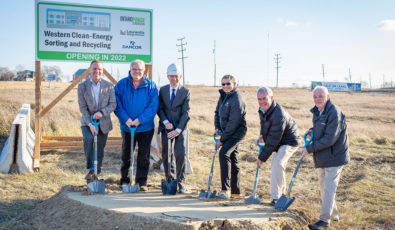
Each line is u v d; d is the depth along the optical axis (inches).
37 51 363.3
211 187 304.7
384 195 286.2
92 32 373.4
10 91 1414.9
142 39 385.4
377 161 418.0
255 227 181.0
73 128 541.0
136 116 259.4
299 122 866.8
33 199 257.9
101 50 376.2
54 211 213.0
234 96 247.3
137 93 259.4
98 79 253.9
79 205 207.9
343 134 207.6
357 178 343.3
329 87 3051.2
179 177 258.4
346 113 1302.9
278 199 218.4
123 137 265.1
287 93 2524.6
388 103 1829.5
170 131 258.7
